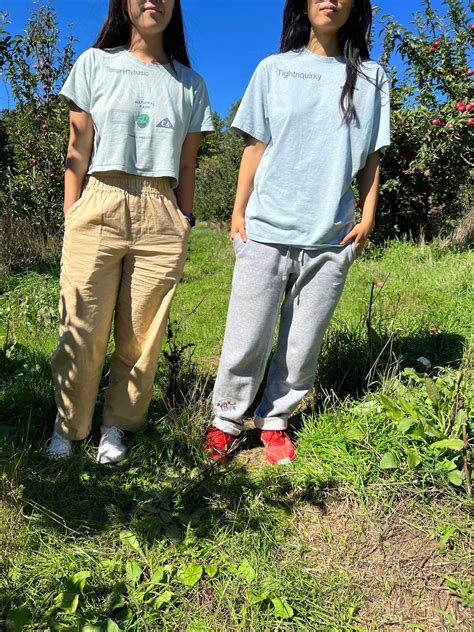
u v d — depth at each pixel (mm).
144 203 2326
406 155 8492
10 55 6270
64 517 2174
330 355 3318
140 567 1953
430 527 2146
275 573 1948
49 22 9047
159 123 2277
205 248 12500
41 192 9188
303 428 2816
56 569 1901
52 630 1666
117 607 1767
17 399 2916
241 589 1890
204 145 25812
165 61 2369
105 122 2236
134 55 2295
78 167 2383
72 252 2350
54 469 2420
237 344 2580
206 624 1747
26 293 5352
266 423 2758
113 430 2623
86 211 2314
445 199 9289
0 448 2447
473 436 2461
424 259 7258
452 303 4754
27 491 2238
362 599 1877
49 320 4723
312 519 2250
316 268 2508
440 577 1958
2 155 7895
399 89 8094
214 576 1929
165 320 2496
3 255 7520
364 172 2562
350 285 5930
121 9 2258
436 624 1796
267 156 2461
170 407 2934
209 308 5852
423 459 2352
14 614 1676
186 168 2529
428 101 7902
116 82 2234
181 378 3219
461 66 7570
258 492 2371
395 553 2059
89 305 2373
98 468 2496
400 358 3178
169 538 2104
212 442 2693
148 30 2209
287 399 2734
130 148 2266
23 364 3420
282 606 1801
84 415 2555
